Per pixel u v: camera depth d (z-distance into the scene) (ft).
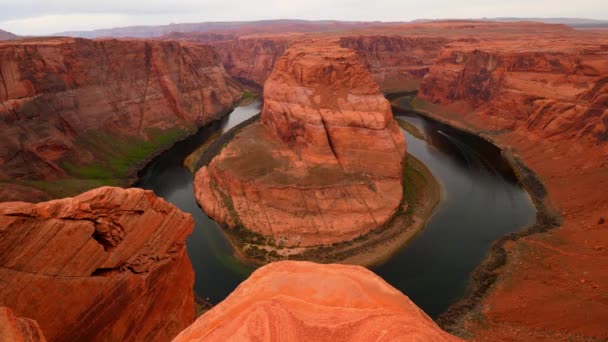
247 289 43.50
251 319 36.55
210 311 40.73
